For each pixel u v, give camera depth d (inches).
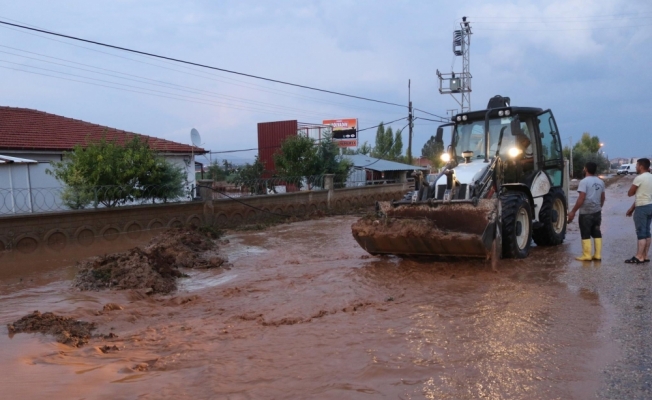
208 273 364.2
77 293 299.6
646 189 320.8
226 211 668.1
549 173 438.0
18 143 647.8
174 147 818.8
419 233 322.0
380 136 2092.8
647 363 166.2
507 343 187.3
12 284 332.5
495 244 315.3
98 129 825.5
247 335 211.3
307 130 1240.8
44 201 596.4
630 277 285.4
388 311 239.3
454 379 156.4
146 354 189.5
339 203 919.7
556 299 246.7
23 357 182.4
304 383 156.5
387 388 151.3
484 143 383.2
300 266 369.7
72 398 144.8
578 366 164.7
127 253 354.9
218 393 149.6
